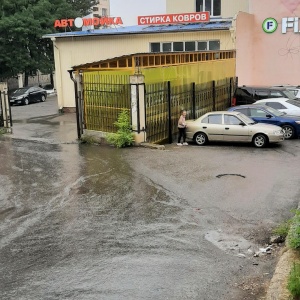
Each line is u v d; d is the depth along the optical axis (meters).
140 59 16.92
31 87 39.69
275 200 10.27
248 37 26.86
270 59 27.14
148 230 8.59
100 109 18.19
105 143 18.03
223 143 17.81
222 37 25.72
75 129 22.77
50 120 26.91
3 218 9.53
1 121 22.39
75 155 15.95
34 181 12.54
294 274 5.66
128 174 12.96
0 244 8.03
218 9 31.27
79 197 10.92
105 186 11.82
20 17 40.19
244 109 19.14
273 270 6.70
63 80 29.97
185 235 8.29
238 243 7.86
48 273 6.77
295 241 6.93
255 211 9.55
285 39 26.59
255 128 16.81
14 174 13.39
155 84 17.55
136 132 17.06
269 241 7.93
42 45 43.72
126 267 6.90
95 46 28.70
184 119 17.84
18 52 41.00
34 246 7.89
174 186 11.61
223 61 24.06
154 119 17.69
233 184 11.66
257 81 27.67
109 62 17.42
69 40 29.23
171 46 27.05
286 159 14.59
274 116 18.73
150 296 5.95
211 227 8.70
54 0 45.69
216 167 13.55
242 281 6.36
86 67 18.27
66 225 8.98
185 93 19.88
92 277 6.58
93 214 9.63
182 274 6.62
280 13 26.42
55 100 41.66
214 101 22.95
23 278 6.62
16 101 37.25
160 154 15.62
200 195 10.80
